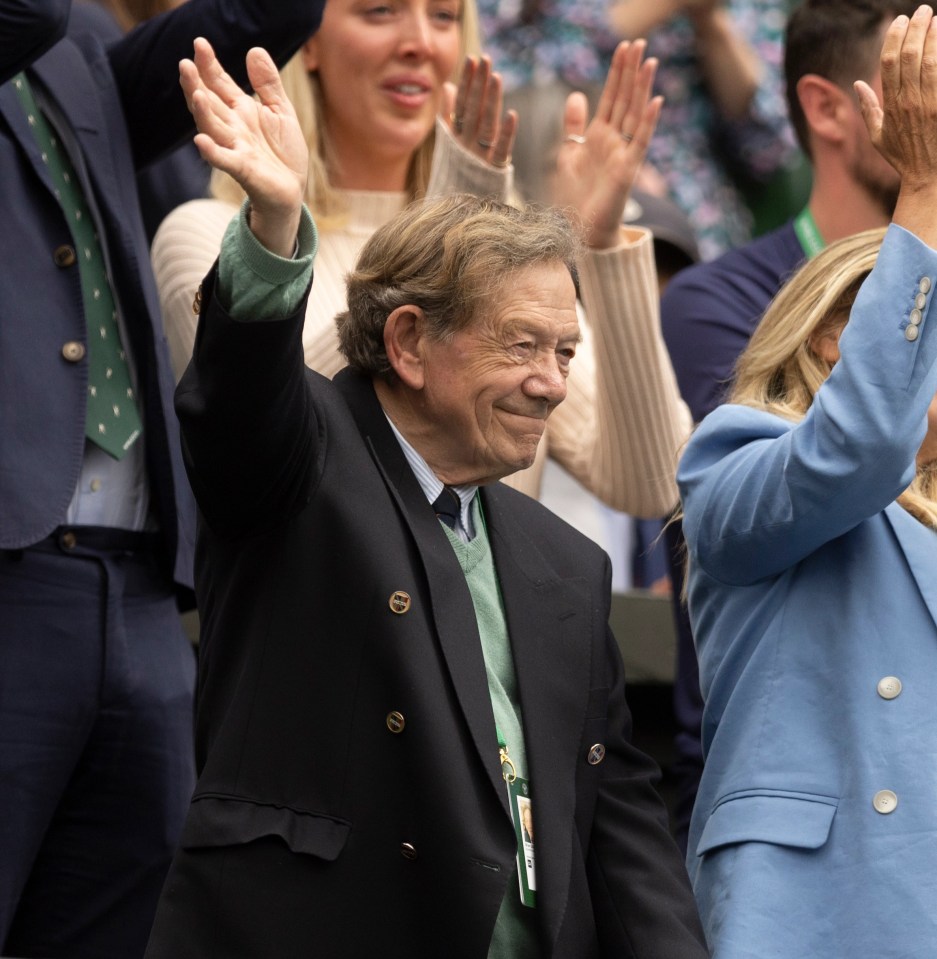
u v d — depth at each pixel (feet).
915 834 37.81
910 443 38.29
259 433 34.24
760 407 43.04
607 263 51.60
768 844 38.55
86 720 44.93
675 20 81.00
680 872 38.24
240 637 36.09
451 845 34.17
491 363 36.70
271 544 35.88
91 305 46.55
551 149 72.49
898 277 39.11
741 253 58.95
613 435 52.24
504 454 37.11
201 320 34.30
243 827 34.35
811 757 39.06
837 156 58.08
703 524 40.88
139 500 46.52
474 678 35.55
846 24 57.41
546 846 35.78
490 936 33.83
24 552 44.37
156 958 33.81
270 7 49.49
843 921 37.70
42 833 44.45
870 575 40.22
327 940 33.91
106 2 64.18
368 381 37.99
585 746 37.88
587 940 36.63
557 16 79.25
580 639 38.37
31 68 47.57
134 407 46.62
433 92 54.75
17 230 45.29
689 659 55.47
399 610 35.42
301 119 53.52
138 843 45.62
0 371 44.01
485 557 38.14
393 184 54.80
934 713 38.83
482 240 36.86
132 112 50.70
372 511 36.14
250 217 34.50
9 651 43.98
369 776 34.73
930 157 40.29
